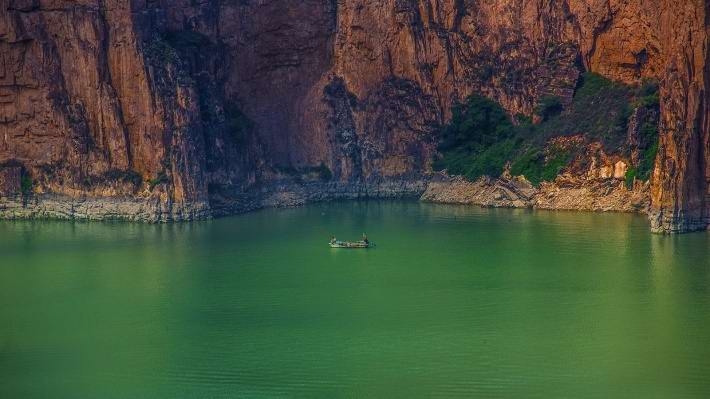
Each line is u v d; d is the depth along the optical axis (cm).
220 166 19325
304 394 11369
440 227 17575
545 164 19125
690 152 16150
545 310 13412
